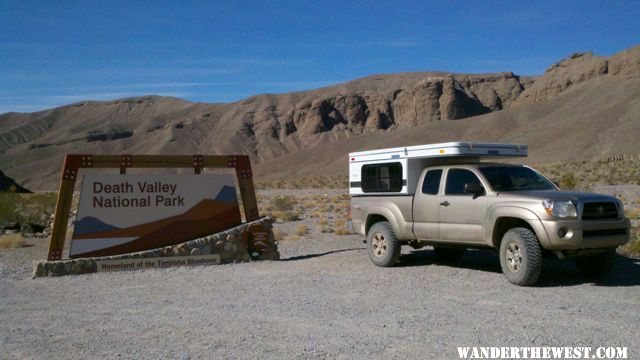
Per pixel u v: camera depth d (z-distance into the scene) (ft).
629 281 33.37
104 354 21.31
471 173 35.50
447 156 37.19
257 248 44.19
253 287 33.35
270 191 215.92
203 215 44.29
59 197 40.57
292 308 27.68
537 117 538.47
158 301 30.17
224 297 30.73
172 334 23.67
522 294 29.76
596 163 248.93
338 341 22.22
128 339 23.12
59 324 25.82
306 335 23.11
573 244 30.63
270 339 22.67
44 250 54.13
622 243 32.50
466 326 23.86
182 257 41.93
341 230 63.67
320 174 508.94
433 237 36.96
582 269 34.60
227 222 44.96
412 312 26.32
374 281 34.17
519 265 31.89
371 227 41.01
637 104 413.18
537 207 31.30
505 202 32.83
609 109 424.05
